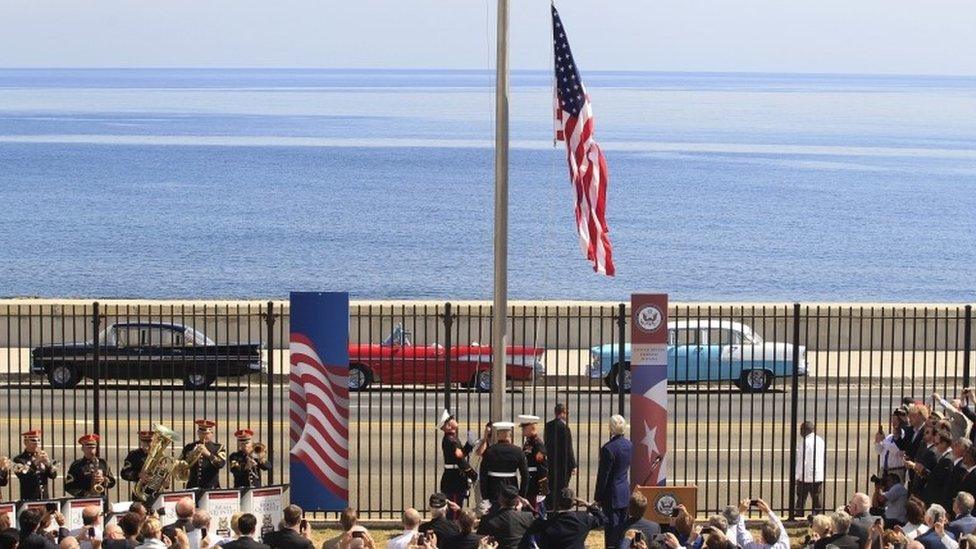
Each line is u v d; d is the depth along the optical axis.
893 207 138.12
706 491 23.00
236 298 86.06
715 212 129.50
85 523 16.22
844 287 94.00
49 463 20.06
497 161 20.89
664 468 20.73
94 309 24.11
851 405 34.03
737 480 25.47
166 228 116.75
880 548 15.52
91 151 188.88
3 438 29.31
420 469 26.44
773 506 23.64
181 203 133.25
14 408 32.84
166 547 15.47
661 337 20.58
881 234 119.62
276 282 92.00
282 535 16.03
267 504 18.69
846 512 16.22
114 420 31.22
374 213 125.44
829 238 116.19
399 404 33.78
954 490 18.16
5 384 37.28
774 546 16.39
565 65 20.94
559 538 17.16
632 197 138.88
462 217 123.06
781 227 121.62
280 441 27.66
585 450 28.45
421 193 141.00
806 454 22.55
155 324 37.38
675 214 127.06
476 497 22.22
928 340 43.44
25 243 108.38
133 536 15.70
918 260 106.56
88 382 37.81
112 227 117.19
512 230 115.06
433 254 102.94
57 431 29.97
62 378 35.22
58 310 41.78
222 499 18.44
